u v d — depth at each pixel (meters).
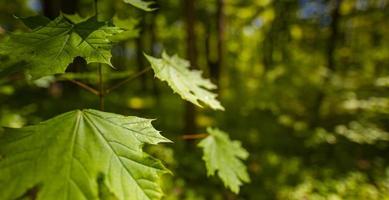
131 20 2.15
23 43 1.32
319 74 10.38
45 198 1.08
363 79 10.13
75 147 1.23
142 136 1.34
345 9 12.96
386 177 6.62
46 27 1.40
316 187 6.06
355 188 6.07
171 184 5.49
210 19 13.46
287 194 5.75
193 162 6.28
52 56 1.26
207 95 2.10
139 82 18.64
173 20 13.45
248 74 13.67
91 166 1.19
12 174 1.11
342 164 7.33
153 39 16.48
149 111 11.34
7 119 3.92
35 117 5.88
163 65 1.98
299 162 7.23
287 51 16.80
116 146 1.28
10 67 1.25
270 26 16.42
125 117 1.41
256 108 10.46
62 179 1.13
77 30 1.36
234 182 2.39
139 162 1.26
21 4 9.29
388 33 14.30
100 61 1.23
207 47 13.48
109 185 1.17
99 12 2.10
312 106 10.20
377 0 13.67
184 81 2.01
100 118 1.36
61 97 8.63
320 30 15.95
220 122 9.38
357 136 7.93
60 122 1.31
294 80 10.80
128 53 23.03
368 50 13.27
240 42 14.76
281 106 10.63
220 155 2.45
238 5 12.27
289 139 8.80
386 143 8.23
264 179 6.24
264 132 8.98
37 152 1.18
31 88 6.88
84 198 1.11
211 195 5.57
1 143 1.18
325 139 8.16
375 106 8.59
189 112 6.70
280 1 15.29
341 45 14.16
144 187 1.21
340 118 9.38
